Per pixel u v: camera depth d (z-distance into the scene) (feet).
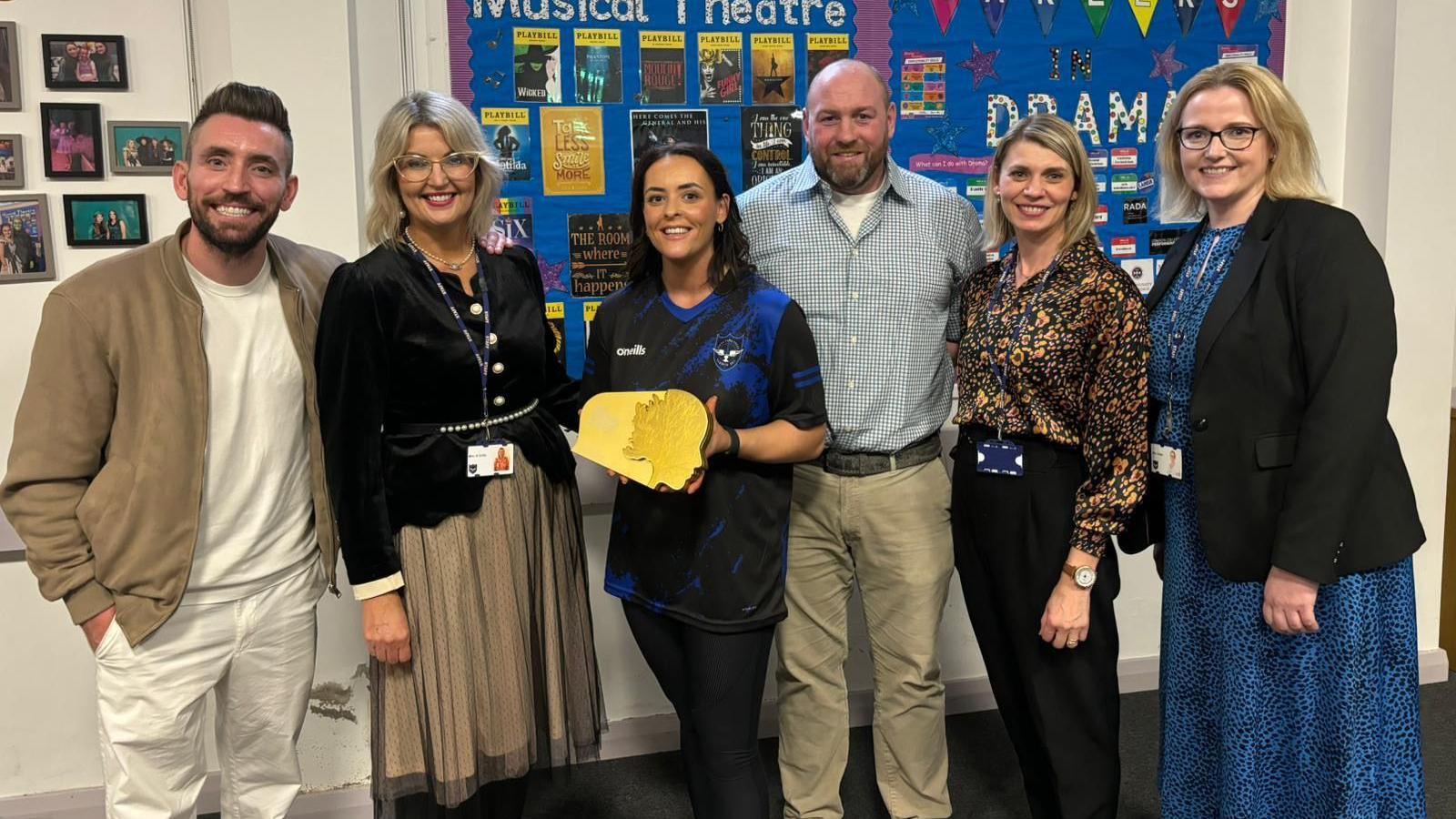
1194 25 9.20
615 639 8.87
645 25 8.20
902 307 6.86
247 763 6.08
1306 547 5.24
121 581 5.33
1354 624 5.46
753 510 5.79
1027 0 8.84
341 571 8.07
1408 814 5.73
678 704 6.15
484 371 5.67
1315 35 9.49
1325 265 5.32
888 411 6.85
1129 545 6.59
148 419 5.29
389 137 5.44
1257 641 5.68
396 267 5.49
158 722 5.55
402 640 5.56
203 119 5.24
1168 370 6.03
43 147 7.43
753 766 5.99
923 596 6.98
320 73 7.54
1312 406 5.30
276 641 5.87
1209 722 6.08
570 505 6.35
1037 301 6.12
